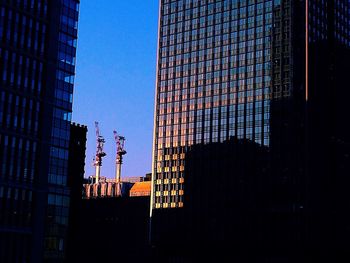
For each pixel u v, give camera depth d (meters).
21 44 123.69
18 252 119.44
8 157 118.75
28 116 124.12
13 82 121.19
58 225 129.25
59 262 128.75
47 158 127.62
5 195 117.44
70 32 136.88
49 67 129.88
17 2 123.56
